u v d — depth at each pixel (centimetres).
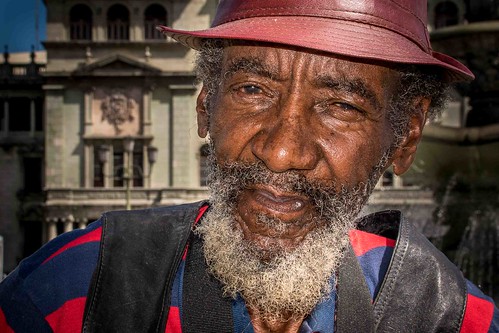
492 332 177
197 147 3400
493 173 688
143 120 3403
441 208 725
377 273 183
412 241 180
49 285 168
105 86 3425
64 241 179
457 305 174
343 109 164
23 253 3728
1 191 3747
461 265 713
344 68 160
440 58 193
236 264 156
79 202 3372
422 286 174
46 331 163
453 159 691
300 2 159
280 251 156
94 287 160
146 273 163
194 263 166
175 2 3466
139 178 3406
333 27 157
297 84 159
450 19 3038
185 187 3366
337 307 168
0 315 169
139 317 159
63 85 3431
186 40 194
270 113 161
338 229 162
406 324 171
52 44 3428
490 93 684
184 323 161
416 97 188
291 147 155
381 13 161
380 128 169
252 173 158
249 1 165
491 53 675
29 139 3766
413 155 194
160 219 172
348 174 163
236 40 166
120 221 170
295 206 157
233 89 167
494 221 698
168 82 3406
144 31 3478
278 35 154
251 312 165
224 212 162
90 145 3416
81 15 3491
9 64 3803
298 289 157
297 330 167
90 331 157
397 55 157
